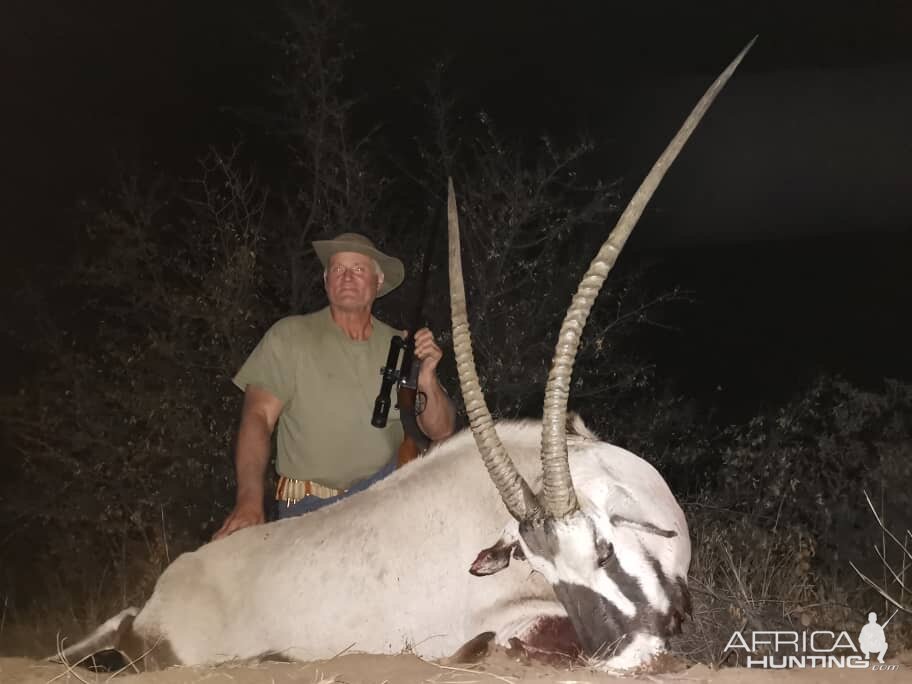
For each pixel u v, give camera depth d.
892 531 7.74
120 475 9.27
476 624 5.20
